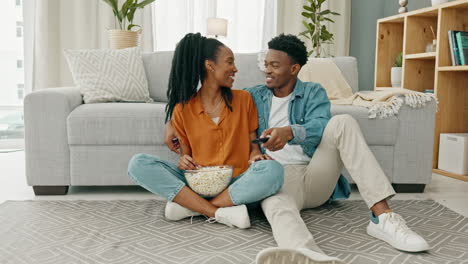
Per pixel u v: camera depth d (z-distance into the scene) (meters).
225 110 1.67
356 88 2.72
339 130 1.49
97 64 2.50
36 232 1.50
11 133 4.02
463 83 2.92
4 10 3.97
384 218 1.39
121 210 1.79
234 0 4.29
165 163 1.64
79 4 3.86
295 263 1.07
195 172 1.56
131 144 2.11
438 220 1.68
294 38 1.73
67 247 1.35
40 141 2.07
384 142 2.18
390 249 1.34
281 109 1.77
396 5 4.29
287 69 1.71
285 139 1.53
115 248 1.34
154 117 2.09
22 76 4.05
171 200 1.61
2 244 1.38
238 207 1.52
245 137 1.69
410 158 2.21
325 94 1.75
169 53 2.80
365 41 4.60
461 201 2.06
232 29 4.31
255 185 1.47
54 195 2.12
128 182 2.12
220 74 1.63
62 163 2.08
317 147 1.63
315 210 1.81
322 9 4.39
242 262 1.22
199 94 1.71
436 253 1.32
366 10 4.57
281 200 1.41
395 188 2.25
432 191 2.28
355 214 1.74
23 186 2.32
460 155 2.65
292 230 1.26
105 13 3.92
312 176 1.61
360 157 1.45
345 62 2.75
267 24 4.36
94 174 2.10
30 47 3.94
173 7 4.17
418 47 3.35
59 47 3.88
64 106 2.07
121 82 2.50
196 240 1.41
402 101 2.16
